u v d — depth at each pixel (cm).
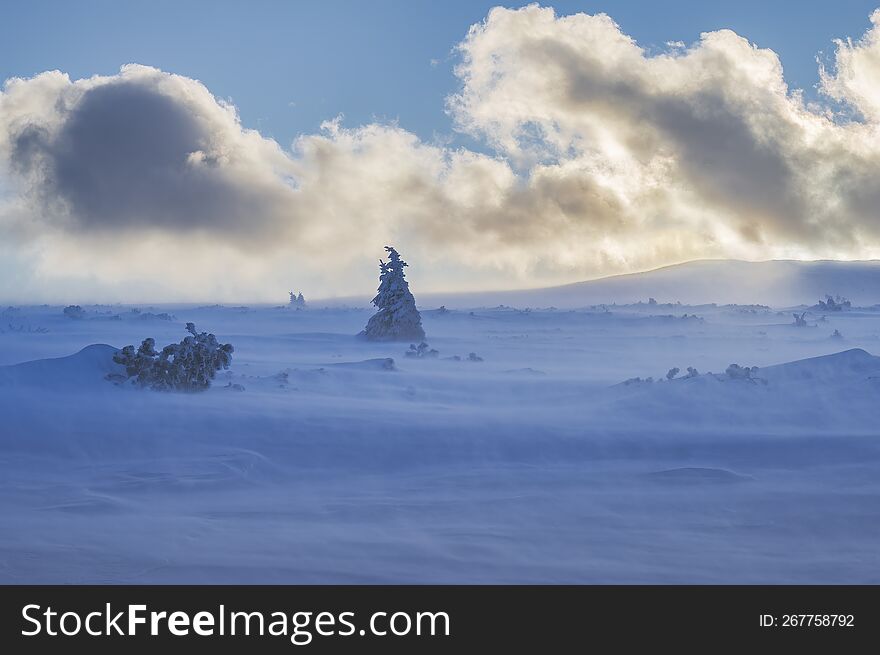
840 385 4184
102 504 2772
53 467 3262
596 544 2375
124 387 4306
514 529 2517
